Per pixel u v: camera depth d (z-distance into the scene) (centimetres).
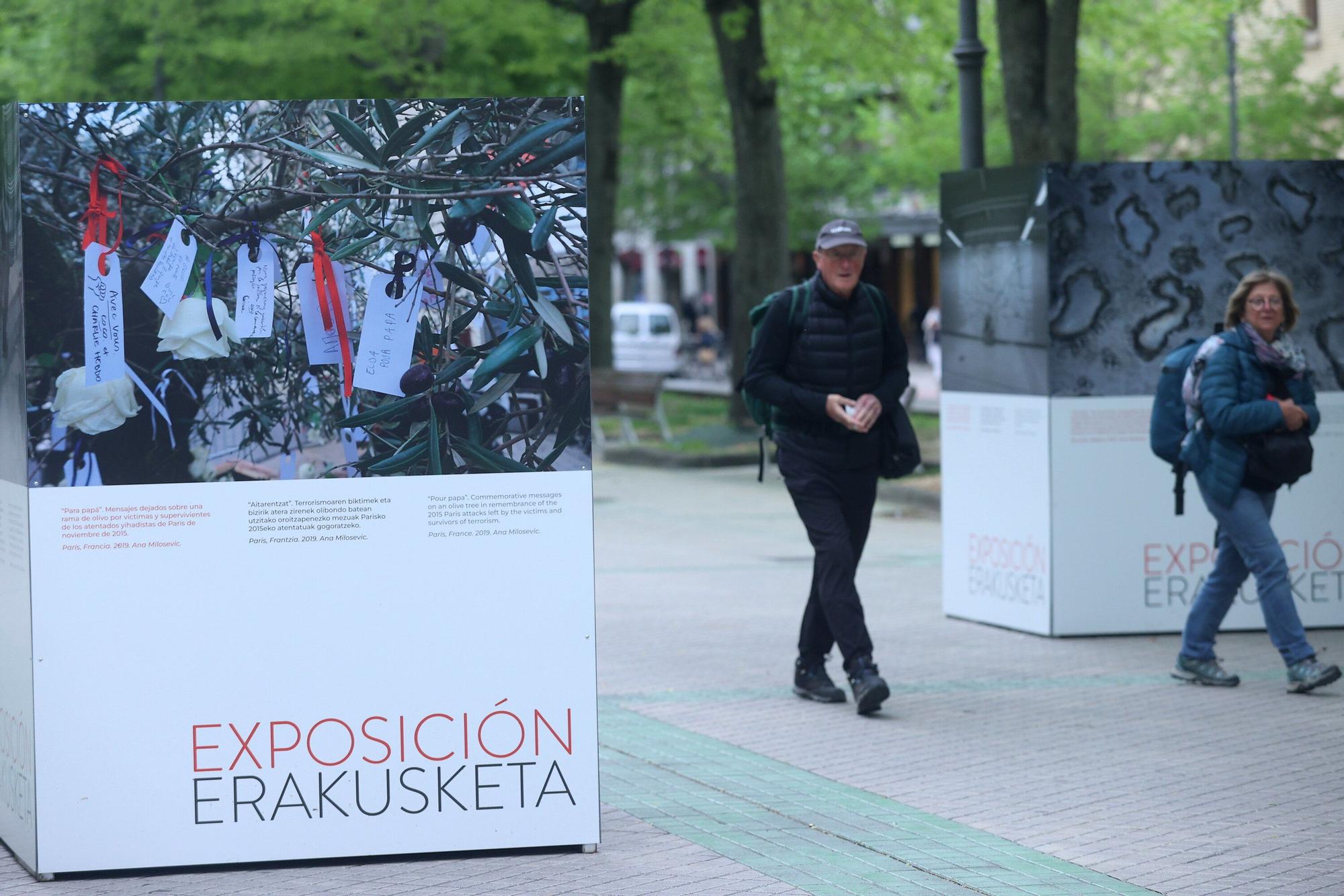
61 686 500
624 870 516
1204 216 962
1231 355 777
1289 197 966
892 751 692
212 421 503
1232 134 2584
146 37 2431
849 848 546
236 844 512
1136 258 958
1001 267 991
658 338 4719
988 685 833
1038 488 971
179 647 506
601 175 2692
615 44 2480
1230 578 818
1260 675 849
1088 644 950
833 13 2297
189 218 498
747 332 2355
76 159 491
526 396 518
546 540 522
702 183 4453
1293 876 514
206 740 509
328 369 507
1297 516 984
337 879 504
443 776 523
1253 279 783
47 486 496
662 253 6675
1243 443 786
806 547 1416
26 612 504
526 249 514
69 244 492
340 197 505
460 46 2539
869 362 762
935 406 3194
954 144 3091
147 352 498
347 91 2458
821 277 763
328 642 514
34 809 503
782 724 746
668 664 898
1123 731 724
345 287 507
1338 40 3025
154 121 494
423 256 509
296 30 2325
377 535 514
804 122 3403
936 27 2259
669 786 634
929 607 1096
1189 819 584
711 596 1143
